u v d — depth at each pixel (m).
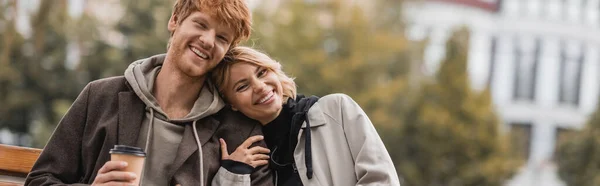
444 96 30.17
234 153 3.46
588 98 53.09
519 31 52.66
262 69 3.57
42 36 28.58
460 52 30.95
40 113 28.95
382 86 31.39
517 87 52.78
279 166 3.57
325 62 32.47
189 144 3.37
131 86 3.41
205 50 3.33
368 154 3.53
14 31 27.97
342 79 32.66
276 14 33.78
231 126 3.53
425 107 30.05
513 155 32.94
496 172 29.33
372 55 33.69
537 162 47.75
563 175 31.28
